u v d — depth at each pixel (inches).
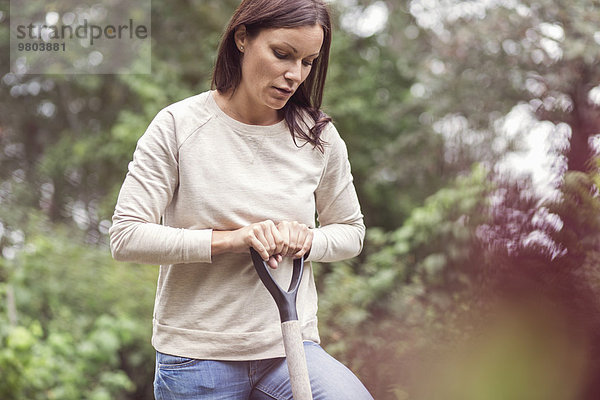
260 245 73.7
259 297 78.5
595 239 85.4
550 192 98.3
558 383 67.6
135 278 269.7
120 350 253.0
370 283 188.1
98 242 338.0
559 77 284.7
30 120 458.9
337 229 84.5
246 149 78.2
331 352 172.9
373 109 420.2
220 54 78.3
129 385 230.5
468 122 326.3
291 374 72.6
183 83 421.4
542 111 265.4
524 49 304.8
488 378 69.8
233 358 78.0
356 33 435.2
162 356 80.2
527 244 82.9
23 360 191.3
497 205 100.3
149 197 76.7
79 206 434.0
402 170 382.0
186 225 78.2
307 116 82.1
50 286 253.6
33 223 307.0
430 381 130.8
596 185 93.9
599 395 66.3
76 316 253.6
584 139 101.7
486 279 78.7
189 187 77.0
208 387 78.2
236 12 76.5
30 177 430.9
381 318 179.0
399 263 195.2
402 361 151.9
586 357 67.6
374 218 418.9
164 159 77.2
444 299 161.2
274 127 79.4
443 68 338.3
